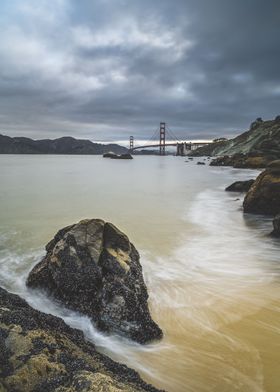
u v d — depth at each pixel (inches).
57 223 639.1
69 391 141.3
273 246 482.3
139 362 218.8
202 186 1409.9
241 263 409.1
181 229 590.9
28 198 992.2
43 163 4286.4
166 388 194.2
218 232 568.7
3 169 2751.0
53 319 232.1
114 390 138.9
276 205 687.7
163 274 367.2
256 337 245.4
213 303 298.5
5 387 146.6
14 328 185.0
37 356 165.6
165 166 3631.9
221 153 6771.7
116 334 243.0
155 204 893.8
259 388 192.2
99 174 2233.0
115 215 727.1
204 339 242.7
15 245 480.1
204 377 202.8
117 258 290.7
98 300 264.2
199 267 393.1
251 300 305.3
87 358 183.8
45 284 300.8
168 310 284.5
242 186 1143.0
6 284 330.3
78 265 286.7
